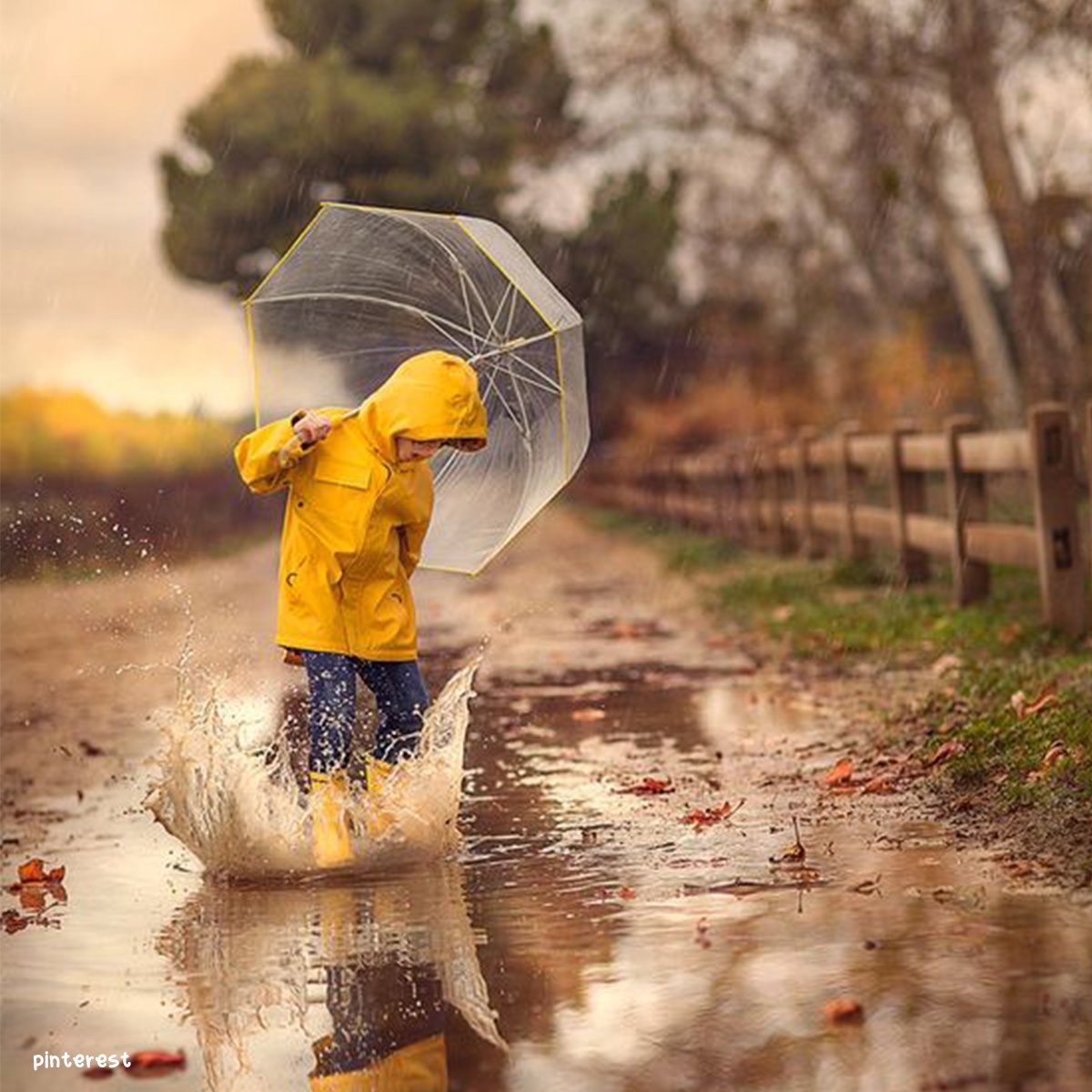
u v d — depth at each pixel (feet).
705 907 27.86
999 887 27.58
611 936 26.53
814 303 223.92
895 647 59.88
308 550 32.27
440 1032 22.57
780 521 110.11
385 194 256.52
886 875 28.99
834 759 40.83
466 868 31.83
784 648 64.54
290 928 28.12
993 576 78.64
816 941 25.38
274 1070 21.49
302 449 31.60
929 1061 20.20
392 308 34.24
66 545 149.38
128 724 54.44
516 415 33.86
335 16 288.10
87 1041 22.88
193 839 32.37
